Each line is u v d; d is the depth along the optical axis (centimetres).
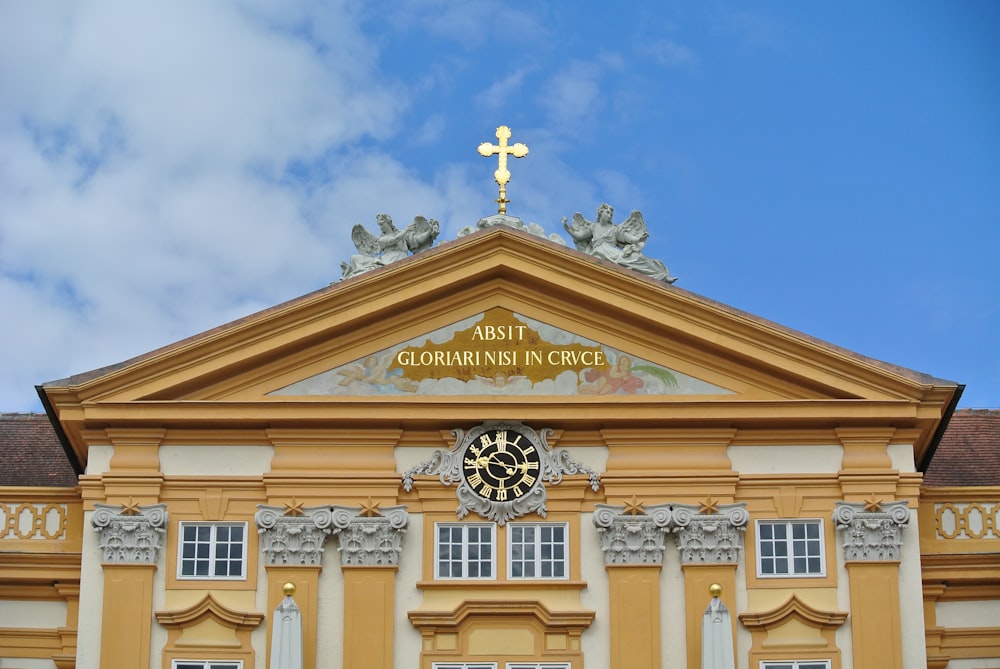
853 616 3775
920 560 3884
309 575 3791
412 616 3766
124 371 3844
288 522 3809
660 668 3744
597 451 3878
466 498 3838
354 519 3816
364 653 3750
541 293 3925
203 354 3862
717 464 3856
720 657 3691
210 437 3875
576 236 4047
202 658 3759
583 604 3791
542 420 3862
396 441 3872
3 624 3950
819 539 3834
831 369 3872
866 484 3841
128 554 3800
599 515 3812
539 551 3828
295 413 3850
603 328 3912
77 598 3950
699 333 3878
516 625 3788
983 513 3978
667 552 3819
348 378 3884
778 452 3875
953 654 3931
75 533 3975
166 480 3844
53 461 4569
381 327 3909
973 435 4653
